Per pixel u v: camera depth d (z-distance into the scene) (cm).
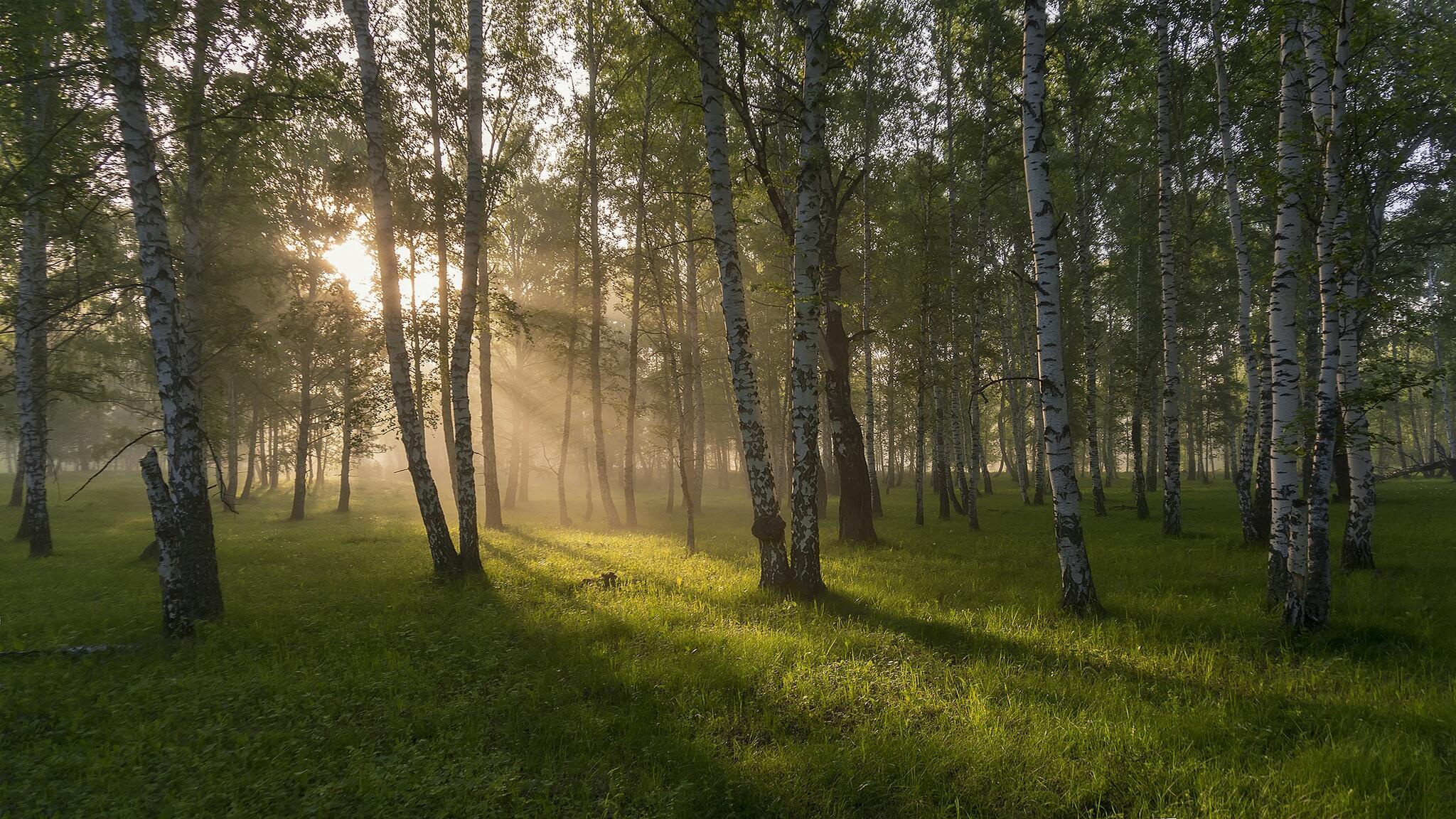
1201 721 545
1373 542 1388
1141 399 2236
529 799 457
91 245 1359
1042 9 930
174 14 1060
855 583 1181
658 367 3809
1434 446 4375
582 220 2772
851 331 3250
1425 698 577
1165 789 446
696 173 2384
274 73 1236
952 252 2278
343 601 1058
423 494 1262
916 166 2489
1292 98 909
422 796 454
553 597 1068
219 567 1417
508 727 579
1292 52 903
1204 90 1983
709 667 705
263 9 1166
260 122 1534
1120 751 502
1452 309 2470
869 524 1777
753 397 1098
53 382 1862
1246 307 1534
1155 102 2302
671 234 2583
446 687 684
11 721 600
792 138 2128
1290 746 514
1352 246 775
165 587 880
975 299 2286
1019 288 3105
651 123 2442
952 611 945
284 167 1880
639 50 2167
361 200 1923
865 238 2561
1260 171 896
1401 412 4831
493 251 3039
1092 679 660
